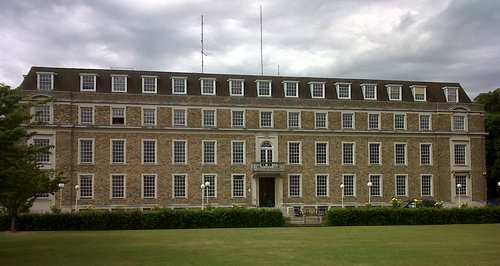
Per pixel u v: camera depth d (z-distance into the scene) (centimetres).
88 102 6669
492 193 9038
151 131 6825
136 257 2609
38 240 3581
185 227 4797
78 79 6788
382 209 5131
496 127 8588
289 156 7188
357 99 7556
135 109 6800
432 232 4025
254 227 4872
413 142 7562
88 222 4612
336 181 7288
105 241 3447
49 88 6644
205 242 3316
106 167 6675
